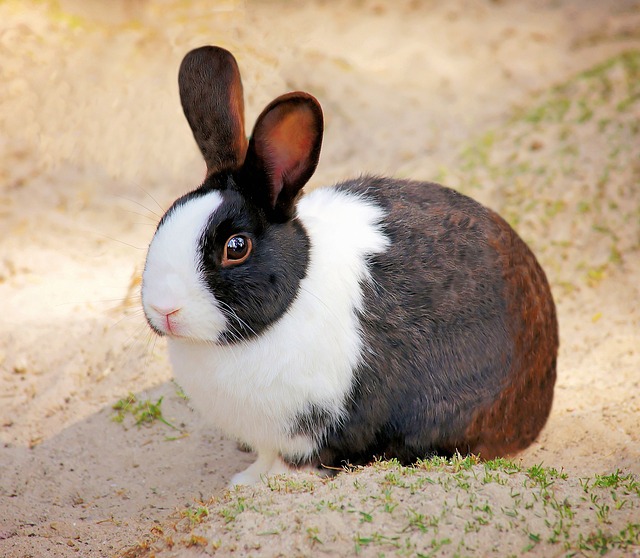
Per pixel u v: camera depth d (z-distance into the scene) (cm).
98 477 958
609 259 1325
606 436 975
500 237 908
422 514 704
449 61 1961
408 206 889
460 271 864
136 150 1581
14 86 1656
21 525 877
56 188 1526
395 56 1972
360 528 695
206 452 995
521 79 1858
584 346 1182
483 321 867
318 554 680
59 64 1697
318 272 808
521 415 917
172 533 761
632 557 667
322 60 1859
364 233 852
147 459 985
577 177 1442
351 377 827
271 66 1747
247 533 707
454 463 795
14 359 1141
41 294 1277
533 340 912
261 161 770
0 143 1593
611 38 2022
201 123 825
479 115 1722
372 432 853
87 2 1869
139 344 1161
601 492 756
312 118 762
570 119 1587
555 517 710
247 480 907
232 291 760
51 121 1619
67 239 1412
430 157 1562
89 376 1118
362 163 1570
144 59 1711
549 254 1341
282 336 795
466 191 1446
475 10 2211
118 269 1340
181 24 1764
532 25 2123
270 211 784
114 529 871
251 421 836
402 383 845
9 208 1474
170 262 753
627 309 1246
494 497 725
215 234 757
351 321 822
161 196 1502
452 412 861
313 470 869
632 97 1605
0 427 1034
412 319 844
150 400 1070
